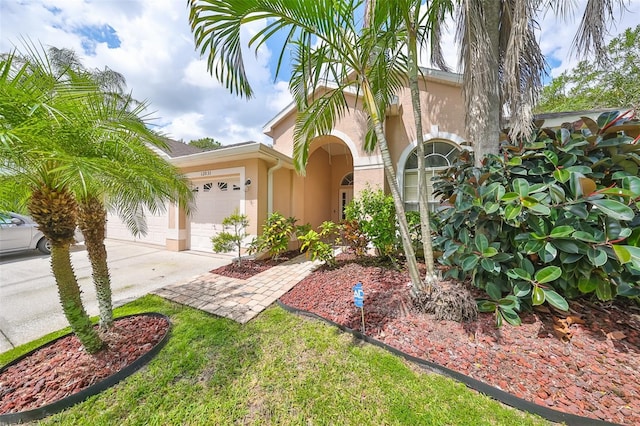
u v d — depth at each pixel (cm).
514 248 334
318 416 210
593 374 230
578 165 320
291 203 967
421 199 369
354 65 369
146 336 324
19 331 345
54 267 259
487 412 208
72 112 219
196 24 300
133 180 265
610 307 316
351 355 285
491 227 347
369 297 413
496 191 322
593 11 323
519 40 320
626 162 307
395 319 339
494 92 377
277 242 715
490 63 364
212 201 880
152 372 261
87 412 216
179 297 462
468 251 346
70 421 207
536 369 241
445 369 251
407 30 355
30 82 205
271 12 296
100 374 255
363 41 357
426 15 367
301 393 233
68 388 237
